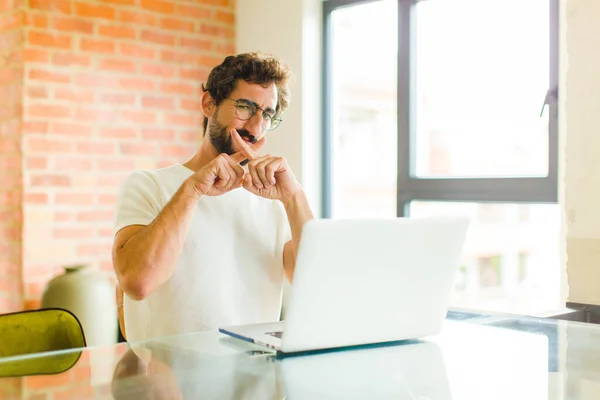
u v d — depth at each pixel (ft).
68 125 10.59
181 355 4.08
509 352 4.26
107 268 11.02
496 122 10.01
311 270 3.94
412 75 10.93
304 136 11.66
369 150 11.51
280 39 11.93
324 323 4.10
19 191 10.25
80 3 10.65
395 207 11.14
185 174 6.46
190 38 11.91
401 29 10.94
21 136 10.19
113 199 11.07
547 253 9.76
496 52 9.96
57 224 10.50
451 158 10.65
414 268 4.34
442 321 4.64
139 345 4.37
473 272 10.92
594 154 7.70
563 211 8.55
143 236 5.66
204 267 6.18
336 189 11.98
